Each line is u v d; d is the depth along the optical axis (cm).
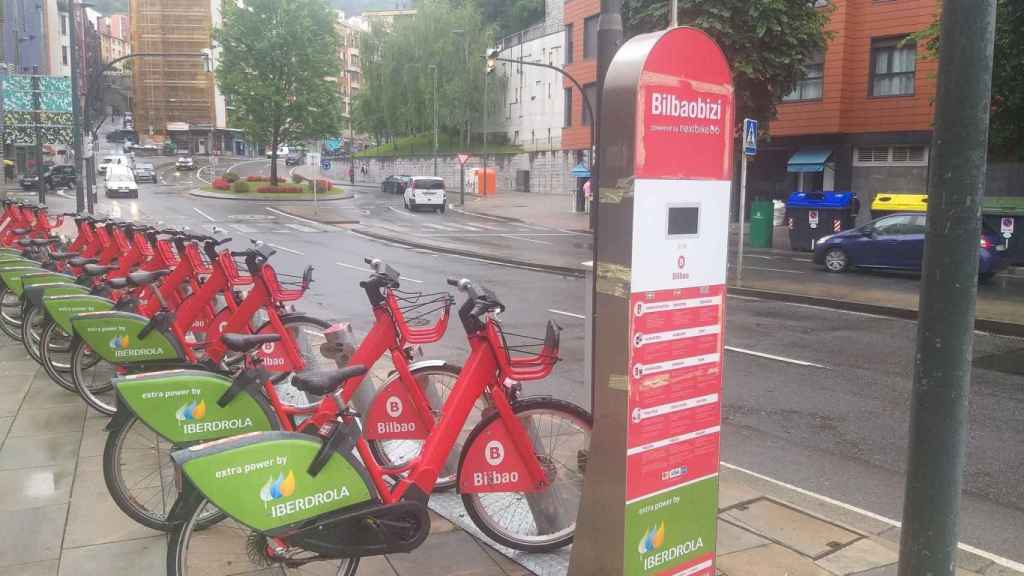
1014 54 1706
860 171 2858
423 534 338
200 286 645
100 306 610
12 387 674
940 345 269
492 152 6053
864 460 582
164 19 10412
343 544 317
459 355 899
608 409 297
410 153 7050
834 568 383
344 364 516
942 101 264
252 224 3234
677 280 298
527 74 5781
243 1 5003
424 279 1622
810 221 2211
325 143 9844
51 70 6831
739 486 496
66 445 536
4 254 846
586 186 3922
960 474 275
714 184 306
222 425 384
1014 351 976
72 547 392
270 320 553
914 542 280
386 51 6294
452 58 6075
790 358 920
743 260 2044
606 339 294
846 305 1303
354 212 4047
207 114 10838
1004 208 1781
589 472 306
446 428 361
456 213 4119
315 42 5031
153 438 406
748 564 385
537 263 1870
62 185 5094
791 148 3009
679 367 304
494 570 380
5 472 488
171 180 6769
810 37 2017
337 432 314
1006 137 1812
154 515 400
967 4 256
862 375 839
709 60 296
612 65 284
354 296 1370
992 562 420
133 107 10831
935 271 269
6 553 386
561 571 380
